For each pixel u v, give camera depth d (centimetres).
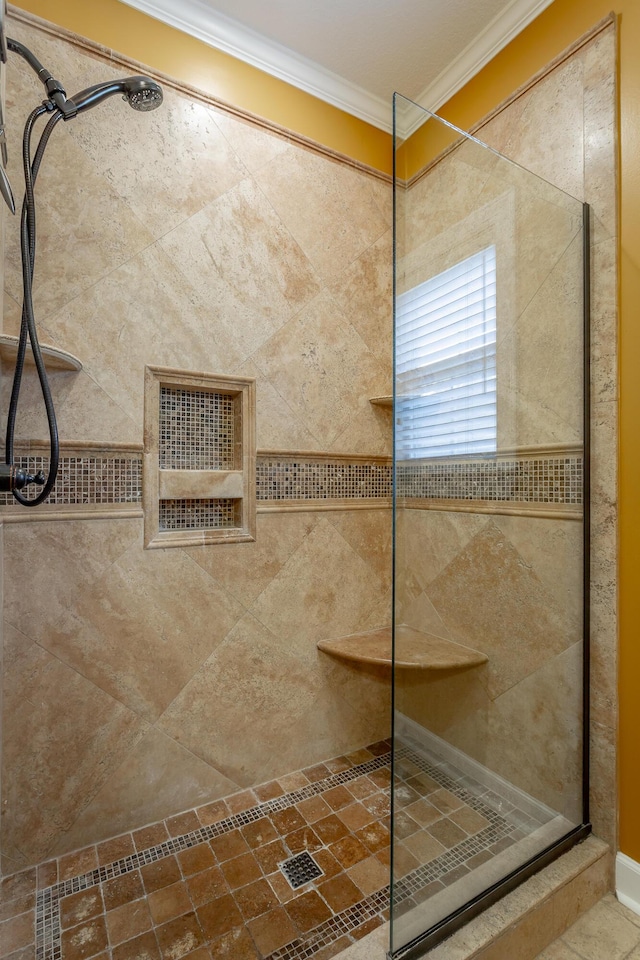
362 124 189
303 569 174
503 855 118
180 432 157
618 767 130
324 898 121
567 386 135
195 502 160
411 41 164
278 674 168
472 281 119
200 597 154
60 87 109
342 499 184
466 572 118
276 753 168
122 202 141
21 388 129
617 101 130
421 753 108
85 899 120
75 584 135
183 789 151
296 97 172
